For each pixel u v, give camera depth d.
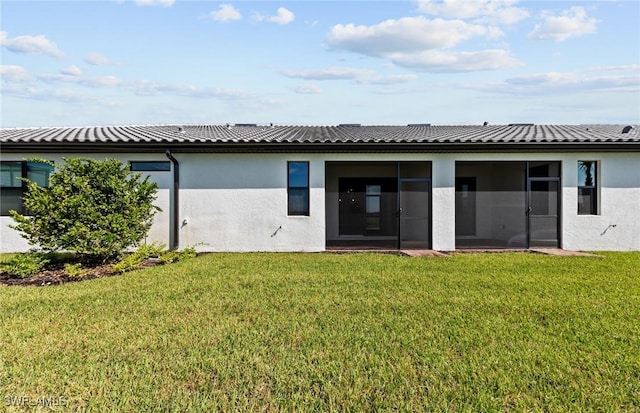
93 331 4.18
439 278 6.79
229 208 10.56
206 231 10.55
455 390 2.99
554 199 11.00
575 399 2.88
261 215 10.58
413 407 2.79
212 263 8.40
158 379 3.15
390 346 3.78
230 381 3.13
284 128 14.80
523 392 2.98
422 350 3.69
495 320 4.53
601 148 10.27
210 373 3.25
